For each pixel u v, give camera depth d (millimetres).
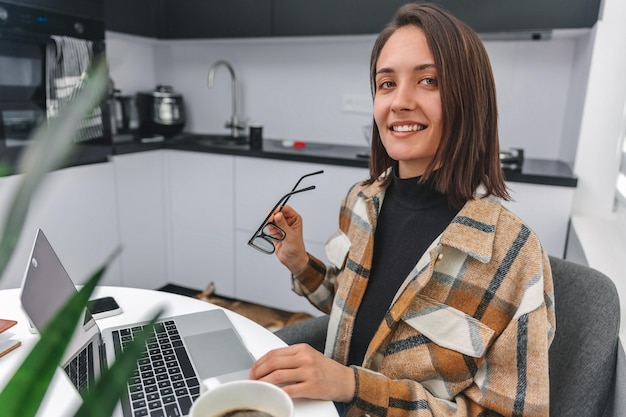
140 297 1000
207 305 970
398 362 815
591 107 1797
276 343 828
